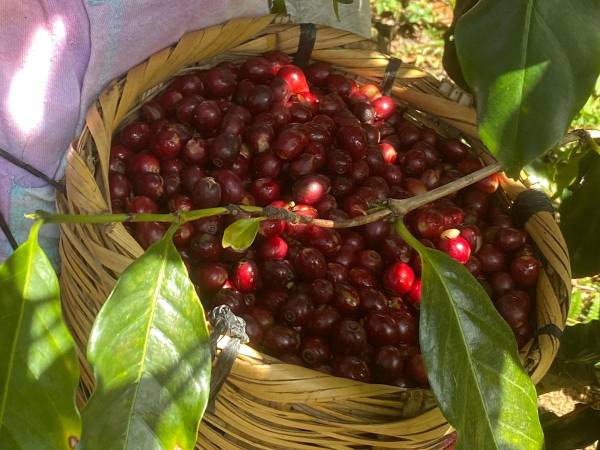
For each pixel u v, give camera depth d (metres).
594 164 0.38
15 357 0.20
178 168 0.37
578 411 0.39
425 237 0.37
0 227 0.35
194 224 0.35
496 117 0.24
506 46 0.24
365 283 0.36
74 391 0.20
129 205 0.35
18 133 0.33
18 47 0.31
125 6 0.33
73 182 0.31
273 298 0.35
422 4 0.89
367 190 0.39
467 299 0.25
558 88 0.24
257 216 0.28
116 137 0.38
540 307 0.35
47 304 0.20
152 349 0.21
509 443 0.24
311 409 0.28
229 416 0.29
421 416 0.28
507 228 0.38
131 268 0.22
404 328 0.35
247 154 0.38
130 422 0.20
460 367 0.24
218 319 0.26
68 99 0.33
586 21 0.25
